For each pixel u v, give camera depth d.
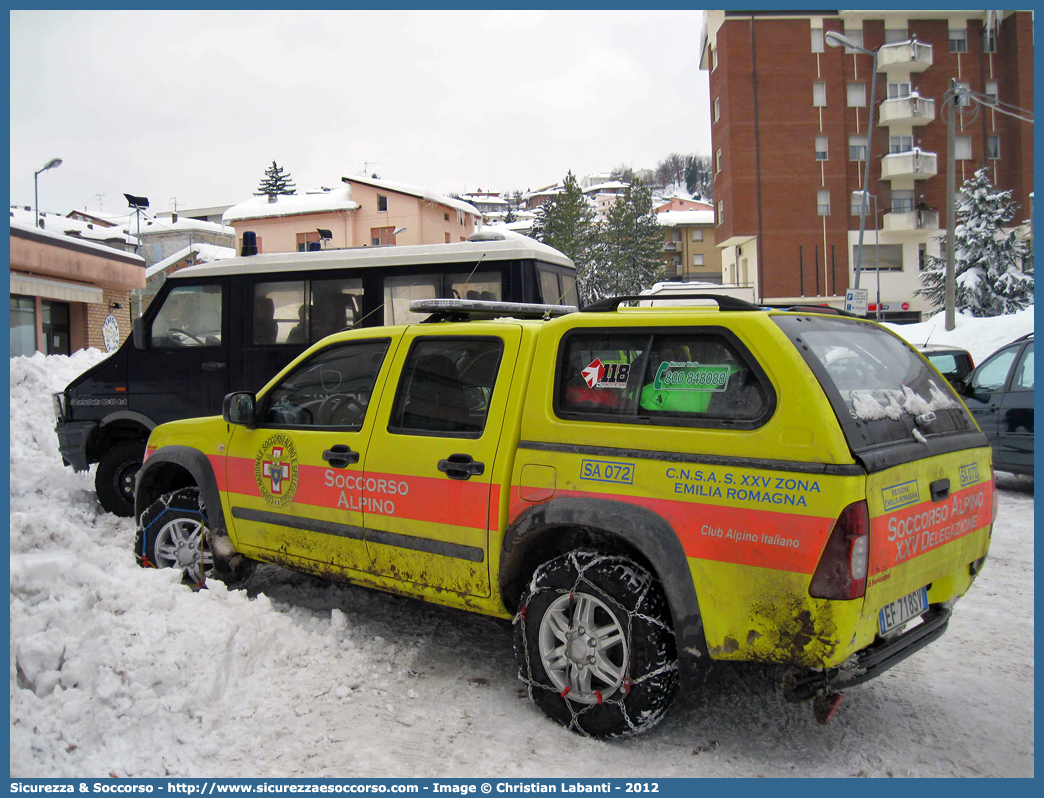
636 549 3.48
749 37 42.56
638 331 3.51
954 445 3.53
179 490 5.16
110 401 7.85
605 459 3.44
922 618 3.50
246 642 4.00
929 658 4.34
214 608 4.15
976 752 3.36
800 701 3.03
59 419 7.81
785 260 42.88
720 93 44.22
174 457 5.09
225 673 3.80
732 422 3.17
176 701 3.51
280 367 7.70
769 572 2.99
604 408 3.54
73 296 18.11
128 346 7.88
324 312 7.71
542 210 57.56
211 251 47.44
